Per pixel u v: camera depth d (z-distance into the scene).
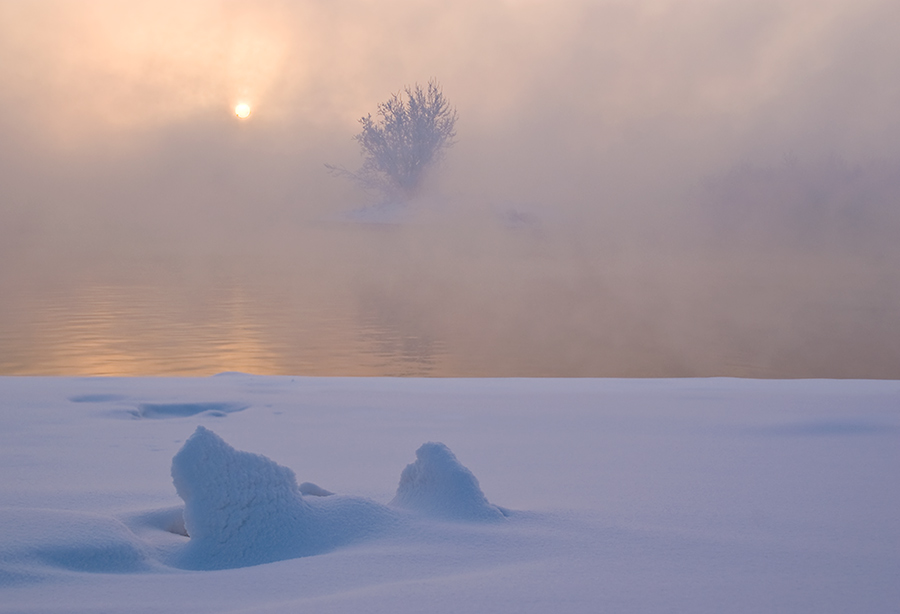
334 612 1.14
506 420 3.83
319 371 10.09
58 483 2.35
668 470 2.59
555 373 10.63
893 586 1.31
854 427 3.41
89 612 1.16
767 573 1.38
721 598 1.23
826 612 1.17
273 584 1.33
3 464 2.67
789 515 1.91
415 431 3.53
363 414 4.03
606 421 3.78
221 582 1.35
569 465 2.71
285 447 3.11
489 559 1.47
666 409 4.18
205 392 4.80
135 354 11.13
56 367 9.96
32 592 1.26
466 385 5.33
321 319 15.39
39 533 1.49
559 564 1.42
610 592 1.25
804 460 2.75
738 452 2.93
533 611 1.15
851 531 1.74
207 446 1.69
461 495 1.84
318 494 2.12
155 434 3.36
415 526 1.68
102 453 2.90
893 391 4.91
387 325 14.82
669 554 1.51
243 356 11.12
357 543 1.62
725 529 1.75
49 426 3.54
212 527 1.63
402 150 53.50
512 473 2.58
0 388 4.86
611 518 1.86
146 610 1.17
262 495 1.68
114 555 1.48
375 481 2.43
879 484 2.32
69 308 16.42
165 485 2.33
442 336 13.71
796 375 10.88
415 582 1.30
